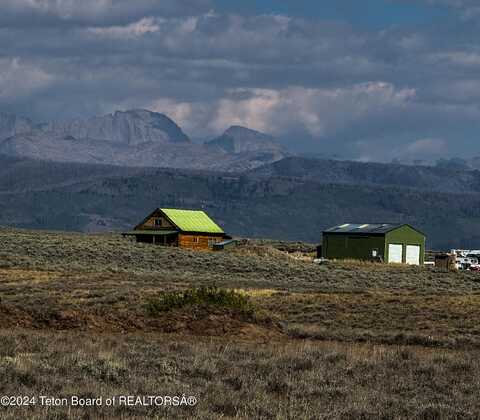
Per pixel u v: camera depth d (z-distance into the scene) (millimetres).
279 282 119688
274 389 34250
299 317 71938
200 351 42281
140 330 58156
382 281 132375
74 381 31844
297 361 40125
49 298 71688
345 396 33500
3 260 125688
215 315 59938
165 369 35844
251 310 61562
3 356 36125
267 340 55844
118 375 33812
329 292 97250
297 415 29312
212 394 31391
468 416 31031
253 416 28938
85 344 42094
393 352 45469
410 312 74812
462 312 74250
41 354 37125
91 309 60969
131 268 133625
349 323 68750
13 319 57094
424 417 30891
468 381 38156
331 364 40594
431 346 56281
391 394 34906
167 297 62062
